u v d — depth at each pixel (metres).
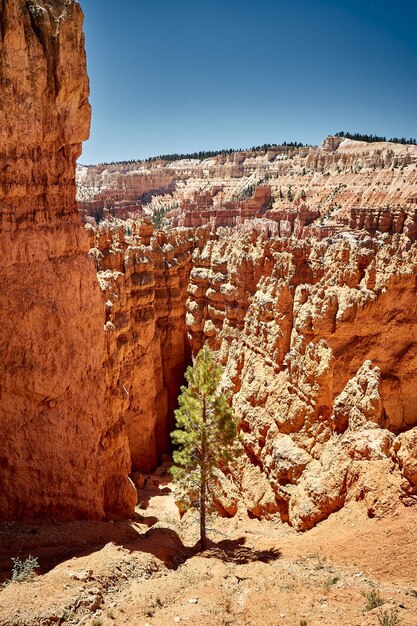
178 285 49.34
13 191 19.00
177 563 19.86
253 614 14.14
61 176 21.64
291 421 27.12
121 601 14.95
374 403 22.44
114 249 39.78
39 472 20.34
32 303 19.72
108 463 26.27
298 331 29.45
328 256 32.81
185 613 14.02
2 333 19.11
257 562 18.88
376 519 18.67
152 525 27.36
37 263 20.00
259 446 29.77
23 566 15.70
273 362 30.81
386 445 20.30
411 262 29.91
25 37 18.48
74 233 22.23
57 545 18.50
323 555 18.02
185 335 50.81
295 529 23.55
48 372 20.34
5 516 19.42
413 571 15.34
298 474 25.55
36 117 19.31
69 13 20.03
